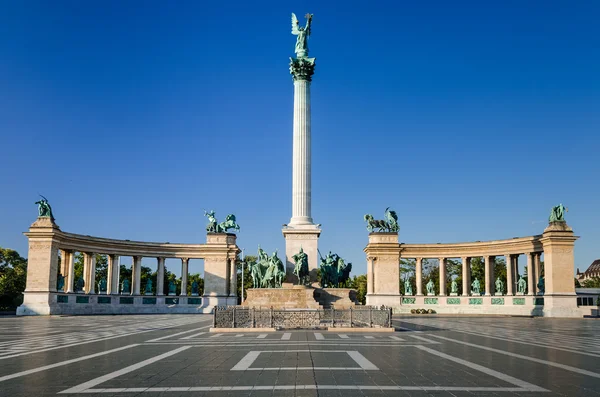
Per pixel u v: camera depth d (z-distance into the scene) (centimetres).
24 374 1897
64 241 8688
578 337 3784
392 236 10419
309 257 6625
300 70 7056
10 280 10588
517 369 2041
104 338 3497
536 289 9012
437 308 10006
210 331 4047
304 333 3834
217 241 10669
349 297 6500
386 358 2345
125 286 9906
